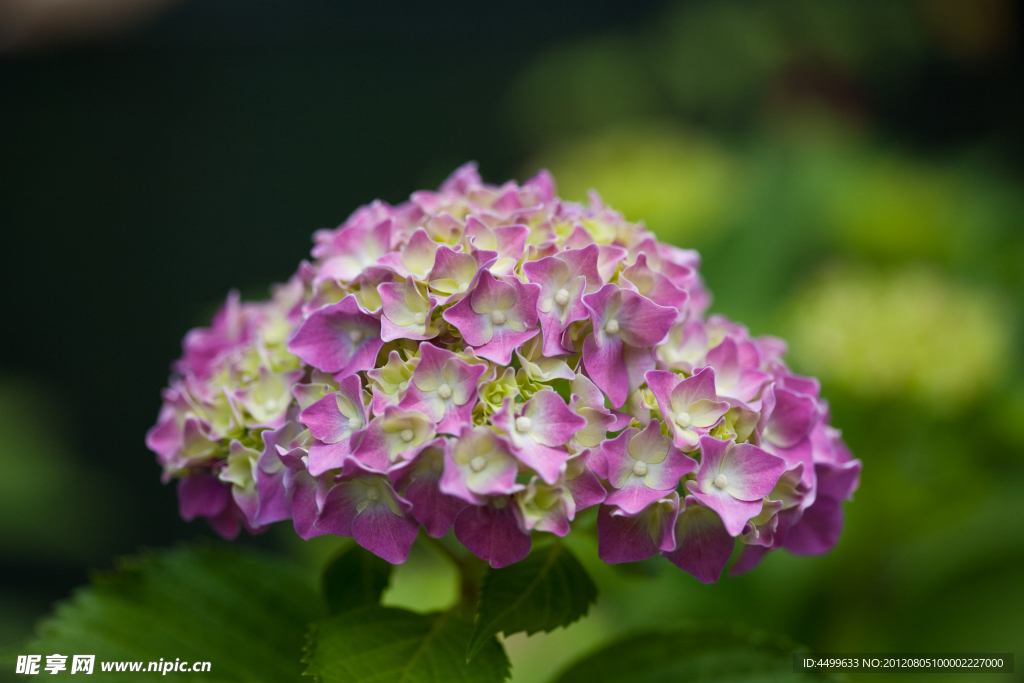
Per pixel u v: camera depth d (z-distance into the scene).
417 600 0.98
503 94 2.22
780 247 1.30
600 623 1.00
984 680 0.84
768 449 0.61
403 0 2.19
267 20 2.14
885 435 0.98
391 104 2.22
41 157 2.06
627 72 1.91
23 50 1.98
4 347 2.05
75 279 2.08
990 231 1.43
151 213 2.12
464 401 0.59
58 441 1.77
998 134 2.08
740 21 1.74
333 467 0.59
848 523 0.93
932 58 2.01
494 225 0.62
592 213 0.63
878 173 1.40
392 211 0.63
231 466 0.61
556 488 0.59
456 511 0.59
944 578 0.94
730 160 1.54
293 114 2.18
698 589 0.94
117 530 1.90
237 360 0.62
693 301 0.64
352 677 0.60
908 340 0.94
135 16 2.02
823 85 1.82
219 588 0.65
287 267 2.19
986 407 1.02
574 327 0.60
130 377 2.08
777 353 0.64
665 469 0.59
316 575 0.67
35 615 1.47
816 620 0.95
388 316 0.60
